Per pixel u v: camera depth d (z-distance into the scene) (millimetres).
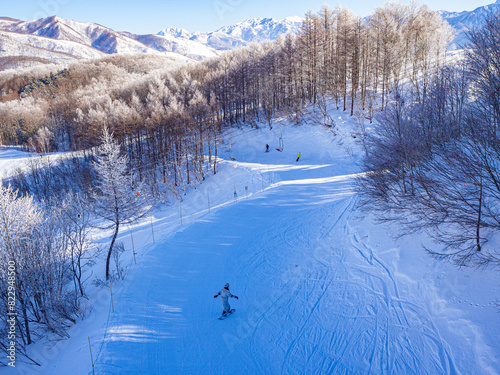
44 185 53531
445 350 9836
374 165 19516
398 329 11172
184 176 47750
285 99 66125
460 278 11836
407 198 16734
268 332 11984
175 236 22000
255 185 35719
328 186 32062
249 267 17156
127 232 30906
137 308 14000
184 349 11398
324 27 61281
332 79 55688
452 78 19547
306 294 14211
